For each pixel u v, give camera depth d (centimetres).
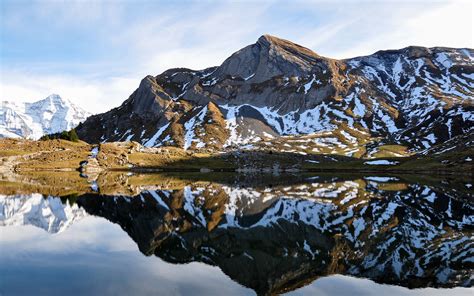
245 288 2375
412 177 13888
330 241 3750
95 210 5612
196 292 2291
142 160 18700
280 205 6238
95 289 2316
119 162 17750
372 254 3250
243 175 15650
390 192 8288
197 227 4444
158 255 3175
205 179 12938
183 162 19225
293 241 3759
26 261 2933
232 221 4828
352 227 4425
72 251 3269
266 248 3478
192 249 3416
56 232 4078
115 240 3725
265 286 2412
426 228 4359
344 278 2595
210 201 6769
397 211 5578
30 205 6038
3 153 16625
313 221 4825
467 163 15488
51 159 16700
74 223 4603
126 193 7956
